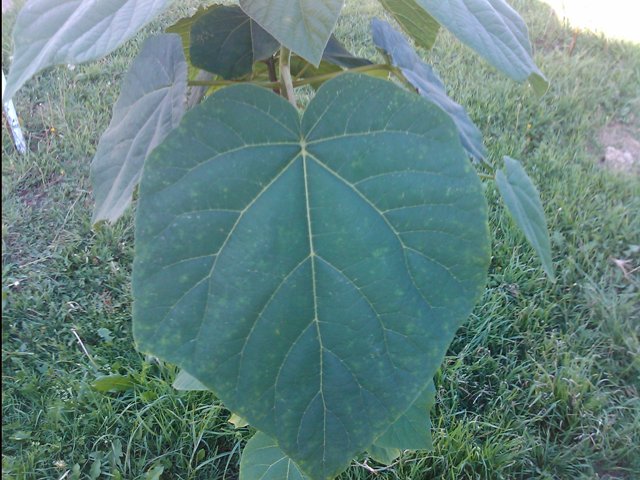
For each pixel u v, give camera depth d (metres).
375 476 1.15
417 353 0.43
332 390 0.43
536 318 1.47
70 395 1.28
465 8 0.46
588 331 1.45
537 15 2.78
